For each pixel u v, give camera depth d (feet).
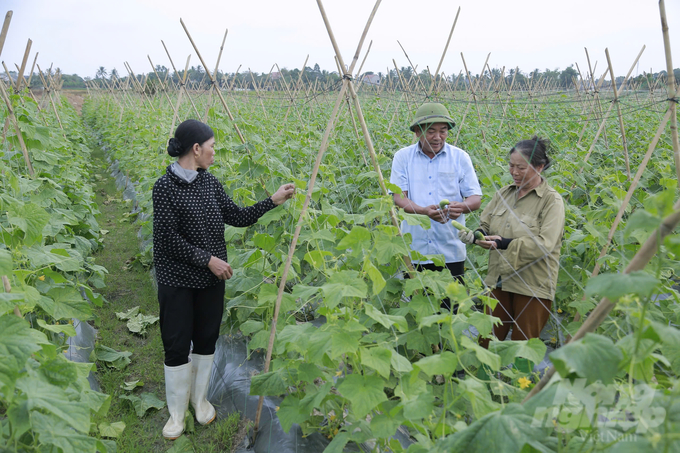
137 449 9.46
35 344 5.36
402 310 8.88
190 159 9.46
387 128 25.95
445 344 8.58
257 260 10.44
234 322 12.28
